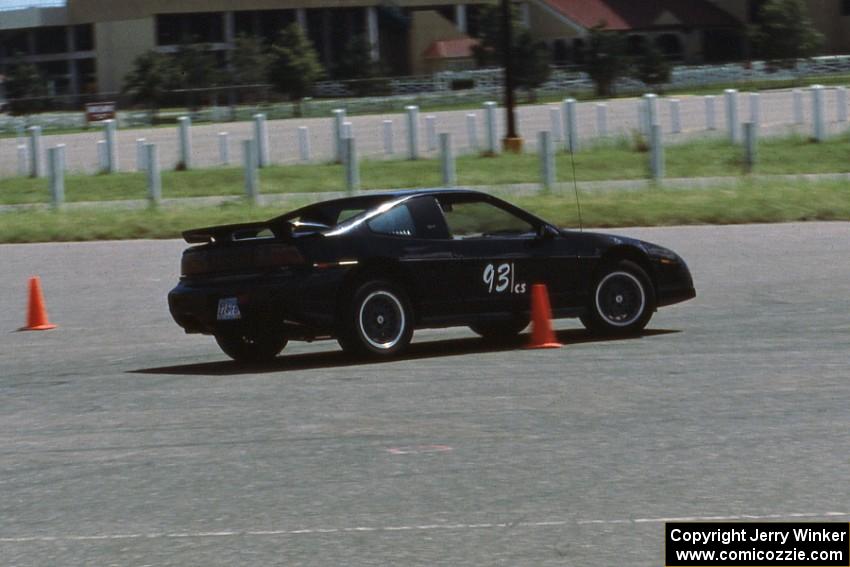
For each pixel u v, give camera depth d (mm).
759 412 35594
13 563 24047
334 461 31422
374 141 170000
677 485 28109
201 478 30188
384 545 24344
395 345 47281
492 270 48531
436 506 26984
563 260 50125
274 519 26406
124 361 50469
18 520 27125
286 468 30875
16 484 30344
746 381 40375
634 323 51688
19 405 41188
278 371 46188
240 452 32781
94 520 26875
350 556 23750
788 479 28344
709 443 32031
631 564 22922
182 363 49562
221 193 124812
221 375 45844
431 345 51938
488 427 34719
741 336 50281
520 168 131750
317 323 45625
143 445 34156
